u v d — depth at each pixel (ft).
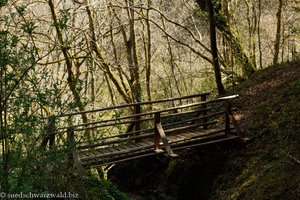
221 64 44.27
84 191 18.63
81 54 43.42
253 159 26.63
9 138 13.73
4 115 13.71
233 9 44.86
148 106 44.45
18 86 13.78
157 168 33.04
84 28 35.19
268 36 48.67
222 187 26.71
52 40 31.17
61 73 41.01
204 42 50.49
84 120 26.40
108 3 36.19
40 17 33.53
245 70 41.39
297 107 28.66
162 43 50.72
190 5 47.83
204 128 31.04
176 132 30.40
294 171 22.08
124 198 24.68
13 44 13.24
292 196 20.47
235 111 34.09
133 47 41.09
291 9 43.11
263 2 47.60
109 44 44.86
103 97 49.26
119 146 27.12
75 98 15.87
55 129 16.26
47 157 15.72
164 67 51.31
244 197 23.09
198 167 30.25
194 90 49.55
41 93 14.16
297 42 48.55
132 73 41.11
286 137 26.21
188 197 30.04
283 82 34.32
